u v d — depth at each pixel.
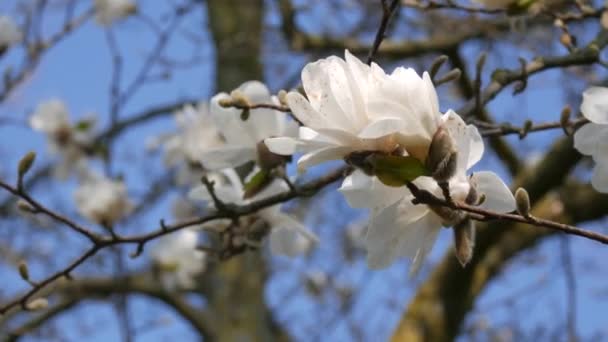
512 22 1.16
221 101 1.02
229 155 1.07
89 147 2.04
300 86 1.03
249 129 1.07
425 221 0.90
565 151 2.19
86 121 2.05
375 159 0.86
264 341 2.43
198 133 1.58
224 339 2.40
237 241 1.12
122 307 1.80
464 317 2.50
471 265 2.44
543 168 2.24
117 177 1.80
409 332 2.44
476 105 1.09
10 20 1.79
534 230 2.62
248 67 2.63
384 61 2.61
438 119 0.86
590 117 0.90
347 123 0.86
